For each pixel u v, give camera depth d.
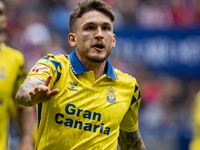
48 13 25.86
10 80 11.95
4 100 11.84
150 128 21.94
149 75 23.52
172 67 21.58
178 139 21.47
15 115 12.40
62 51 23.91
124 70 21.83
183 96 23.77
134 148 9.38
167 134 21.61
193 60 21.44
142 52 21.80
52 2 26.36
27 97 7.07
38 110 8.07
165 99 23.53
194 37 21.44
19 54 12.33
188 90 23.81
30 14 25.59
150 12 26.81
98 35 7.90
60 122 7.77
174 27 21.64
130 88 8.47
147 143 21.36
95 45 8.00
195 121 18.72
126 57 21.95
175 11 27.19
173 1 27.36
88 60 8.11
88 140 7.80
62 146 7.80
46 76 7.57
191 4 27.44
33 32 24.06
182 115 22.95
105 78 8.24
